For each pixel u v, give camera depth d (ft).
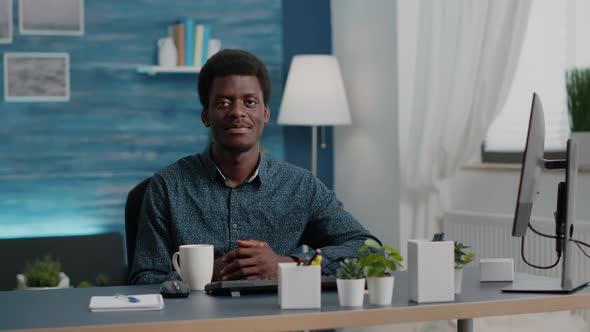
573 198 6.85
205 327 5.57
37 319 5.72
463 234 15.43
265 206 8.32
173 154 17.87
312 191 8.54
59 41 17.17
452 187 16.07
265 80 8.25
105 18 17.40
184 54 17.48
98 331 5.42
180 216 8.11
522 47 14.05
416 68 15.57
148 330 5.49
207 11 18.08
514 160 15.42
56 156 17.17
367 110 17.58
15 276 15.26
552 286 6.99
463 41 14.69
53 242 15.71
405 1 16.60
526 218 6.96
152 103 17.72
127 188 17.58
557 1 14.66
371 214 17.52
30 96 17.03
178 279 7.48
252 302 6.38
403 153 16.57
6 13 16.89
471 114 14.58
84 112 17.33
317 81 17.17
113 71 17.49
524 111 15.33
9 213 16.97
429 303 6.23
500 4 14.06
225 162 8.18
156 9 17.69
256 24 18.44
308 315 5.81
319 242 8.69
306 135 18.94
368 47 17.52
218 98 7.97
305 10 18.74
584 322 11.28
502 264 7.26
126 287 7.35
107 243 16.06
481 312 6.27
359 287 6.09
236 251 7.42
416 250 6.25
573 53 14.21
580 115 13.58
